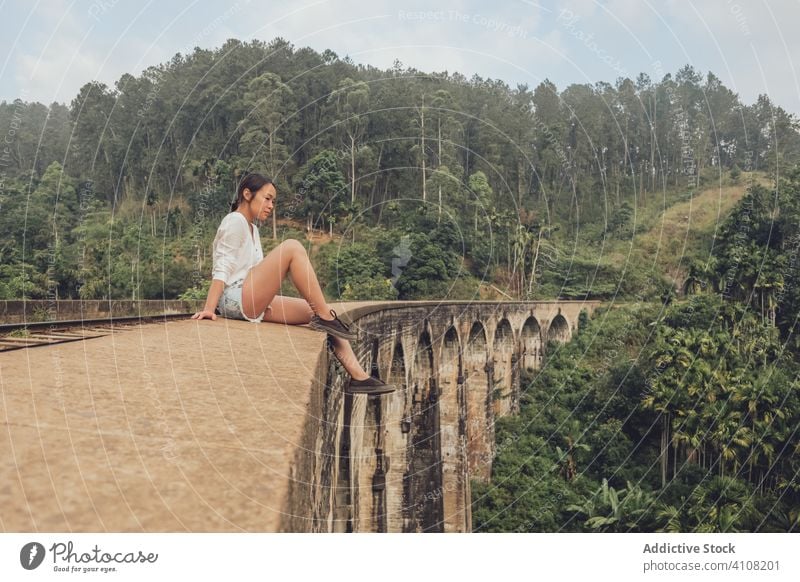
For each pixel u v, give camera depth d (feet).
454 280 173.27
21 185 193.16
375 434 48.98
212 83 236.43
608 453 112.27
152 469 4.58
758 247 131.44
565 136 280.10
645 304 153.07
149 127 239.09
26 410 6.17
